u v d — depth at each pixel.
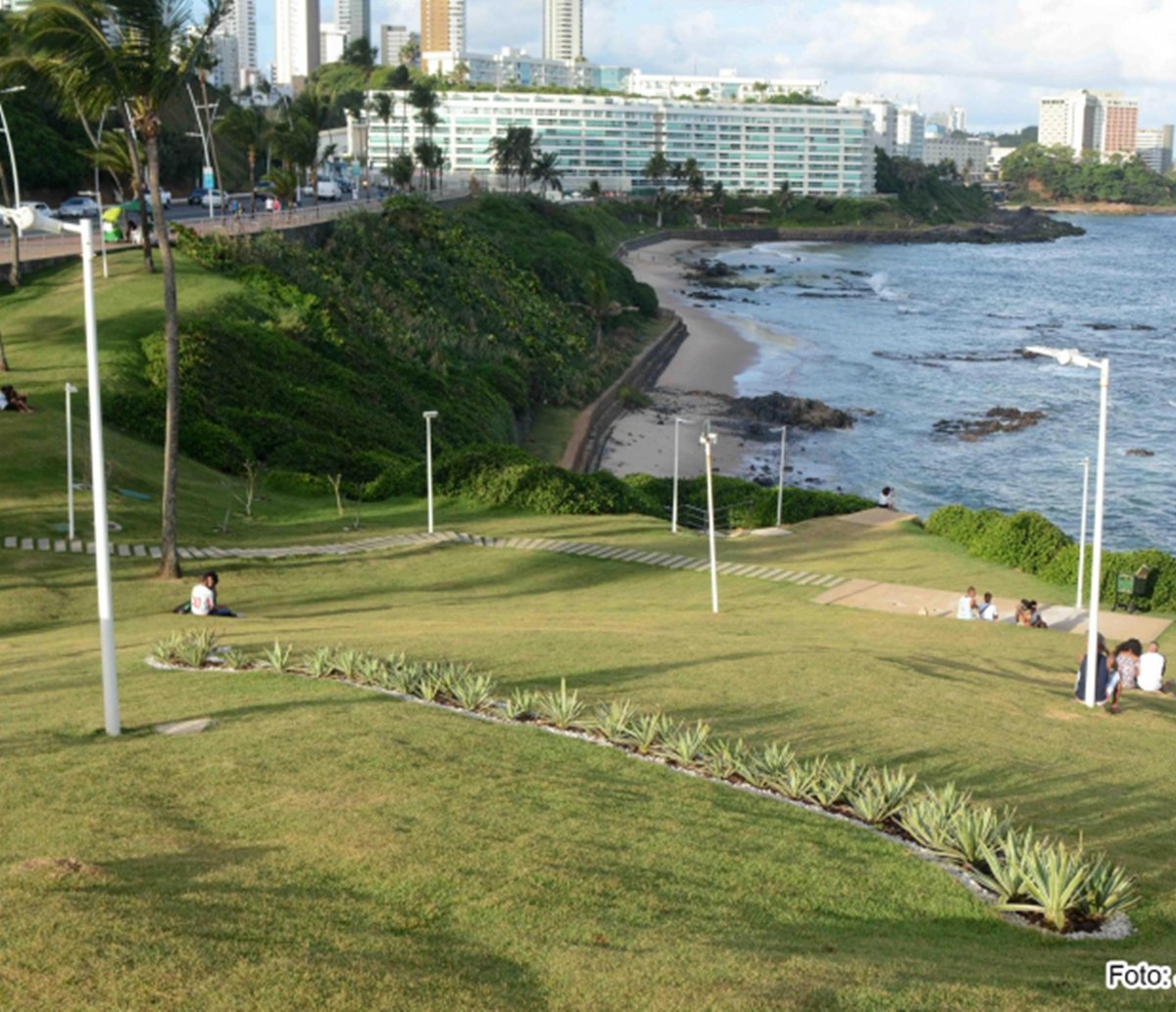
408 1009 9.11
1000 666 27.64
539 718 19.53
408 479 55.34
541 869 12.45
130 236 84.81
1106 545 67.25
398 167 166.50
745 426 92.56
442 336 88.69
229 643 26.80
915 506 73.88
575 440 83.38
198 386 59.31
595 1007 9.33
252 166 111.44
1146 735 21.31
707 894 12.20
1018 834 14.95
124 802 14.41
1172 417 98.06
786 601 38.41
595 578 41.59
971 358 125.62
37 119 124.44
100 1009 8.85
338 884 11.84
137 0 34.41
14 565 36.22
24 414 49.62
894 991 9.76
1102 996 10.01
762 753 18.17
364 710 19.39
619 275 139.00
